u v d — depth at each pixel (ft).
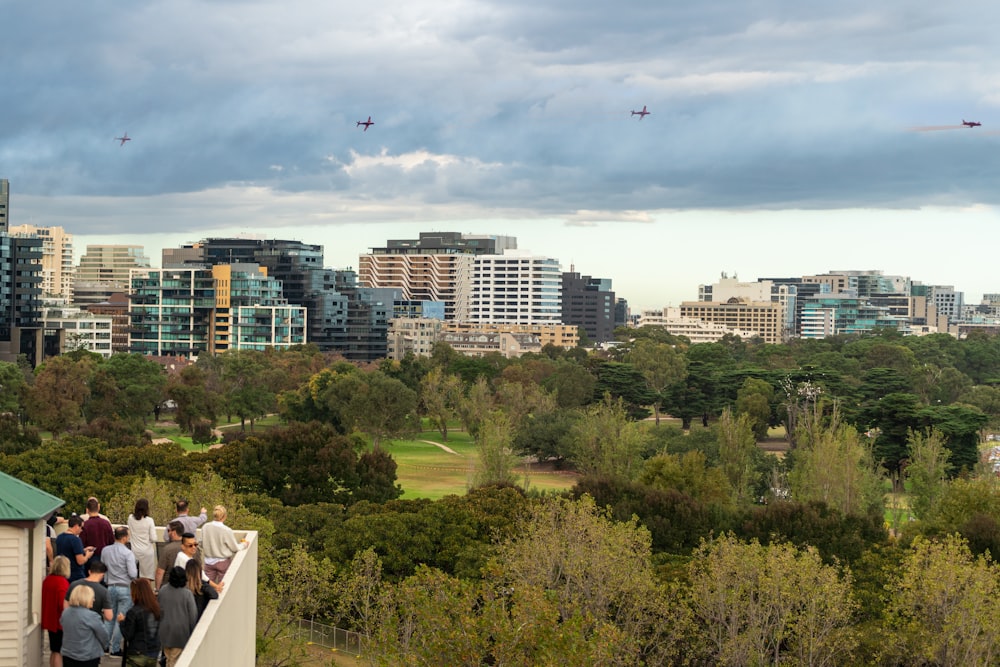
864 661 280.72
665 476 472.85
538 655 178.50
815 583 275.80
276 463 474.90
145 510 117.29
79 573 106.32
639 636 273.54
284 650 272.31
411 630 222.28
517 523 355.97
